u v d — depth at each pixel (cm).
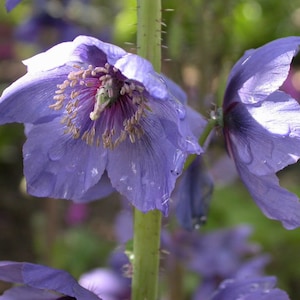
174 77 52
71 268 74
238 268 56
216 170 55
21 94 30
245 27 63
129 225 46
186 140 27
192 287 64
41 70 28
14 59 112
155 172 29
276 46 30
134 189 30
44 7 67
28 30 68
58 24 67
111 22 70
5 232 85
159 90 26
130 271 33
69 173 31
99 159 31
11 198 90
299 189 76
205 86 51
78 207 76
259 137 30
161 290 57
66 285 29
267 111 30
